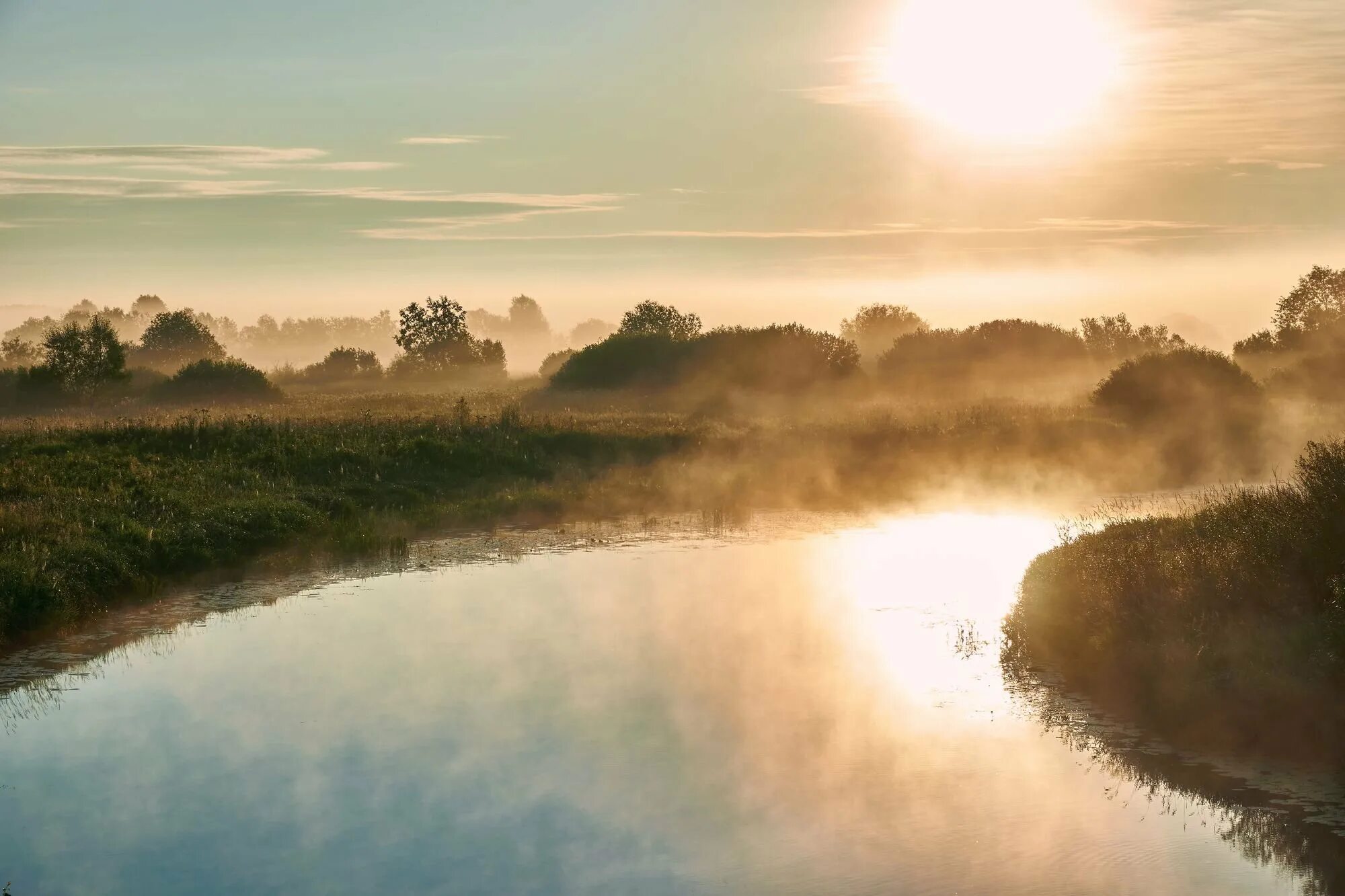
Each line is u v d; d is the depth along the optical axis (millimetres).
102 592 17812
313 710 13133
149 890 9180
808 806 10617
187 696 13672
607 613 17328
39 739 12391
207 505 22312
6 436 27578
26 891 9164
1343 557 12797
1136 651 13109
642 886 9234
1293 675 11570
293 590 18953
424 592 18828
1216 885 9148
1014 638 15320
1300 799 10570
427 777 11312
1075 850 9742
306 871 9484
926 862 9578
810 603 17922
